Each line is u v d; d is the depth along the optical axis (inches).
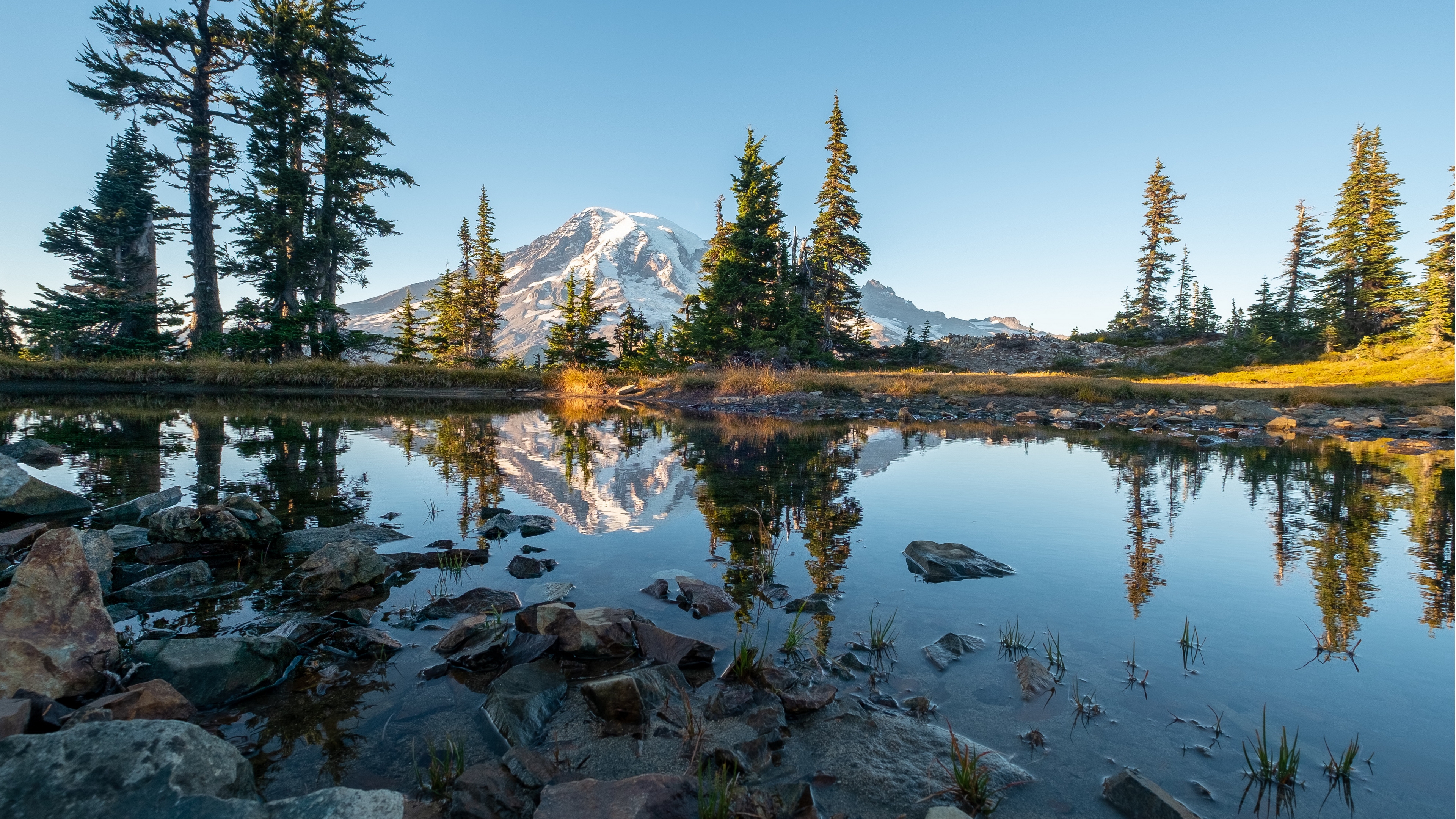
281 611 148.6
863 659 127.9
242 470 328.8
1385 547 212.2
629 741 99.2
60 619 111.5
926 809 84.0
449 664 125.3
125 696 98.3
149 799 70.7
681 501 276.5
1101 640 137.5
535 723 102.7
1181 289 3120.1
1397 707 109.0
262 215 1259.2
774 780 90.3
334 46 1309.1
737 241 1402.6
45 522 219.6
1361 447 503.2
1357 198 2048.5
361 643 129.6
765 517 249.6
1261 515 259.1
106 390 984.3
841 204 1988.2
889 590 168.6
